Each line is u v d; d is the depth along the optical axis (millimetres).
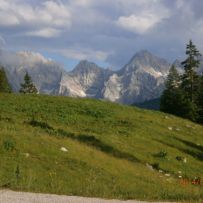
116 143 40781
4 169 26672
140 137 45531
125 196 21859
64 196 19344
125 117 53281
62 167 30094
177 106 87500
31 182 22578
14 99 54031
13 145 30812
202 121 87750
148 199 21812
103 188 25500
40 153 31406
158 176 35844
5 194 17891
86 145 38438
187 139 51156
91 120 48938
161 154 41344
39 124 42000
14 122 41531
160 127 52938
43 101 55188
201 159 45469
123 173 33375
